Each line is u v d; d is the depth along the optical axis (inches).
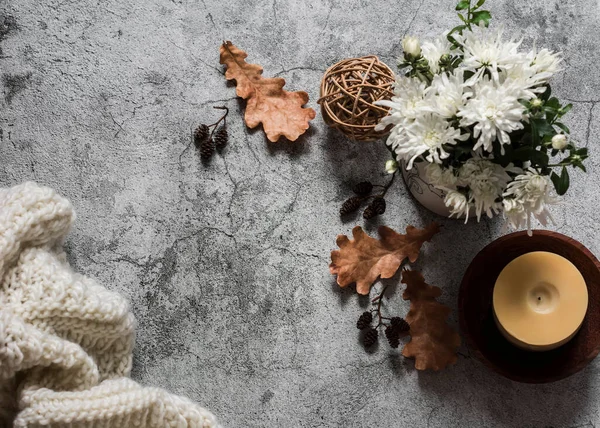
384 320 34.3
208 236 34.6
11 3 35.5
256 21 35.6
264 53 35.5
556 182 29.8
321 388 34.0
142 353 34.0
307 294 34.4
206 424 31.4
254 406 33.9
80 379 30.7
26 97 35.2
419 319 33.7
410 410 34.0
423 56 30.0
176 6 35.5
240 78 34.9
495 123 28.5
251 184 34.9
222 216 34.7
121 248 34.5
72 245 34.5
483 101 28.4
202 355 34.1
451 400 34.0
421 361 33.5
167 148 35.0
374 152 35.0
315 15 35.6
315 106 35.4
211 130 35.2
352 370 34.1
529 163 30.9
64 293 30.5
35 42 35.4
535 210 29.7
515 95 28.4
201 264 34.5
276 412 33.9
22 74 35.3
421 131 29.4
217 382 34.0
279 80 34.8
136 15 35.5
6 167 34.9
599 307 32.7
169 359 34.0
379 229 33.9
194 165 35.0
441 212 34.1
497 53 28.8
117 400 30.1
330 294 34.4
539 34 35.4
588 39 35.4
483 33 29.5
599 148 34.9
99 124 35.1
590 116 35.0
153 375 33.9
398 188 34.9
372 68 32.9
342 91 32.0
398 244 33.9
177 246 34.6
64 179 34.9
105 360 32.2
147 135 35.1
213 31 35.5
